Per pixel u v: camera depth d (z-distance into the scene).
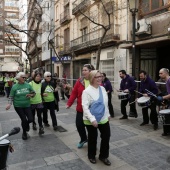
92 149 4.32
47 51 31.31
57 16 28.95
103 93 4.12
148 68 12.91
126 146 5.14
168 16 10.98
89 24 19.44
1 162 2.78
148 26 11.88
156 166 4.11
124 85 7.80
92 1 18.27
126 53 14.02
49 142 5.59
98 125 4.20
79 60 22.59
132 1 8.64
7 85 16.95
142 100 6.34
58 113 9.29
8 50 58.03
